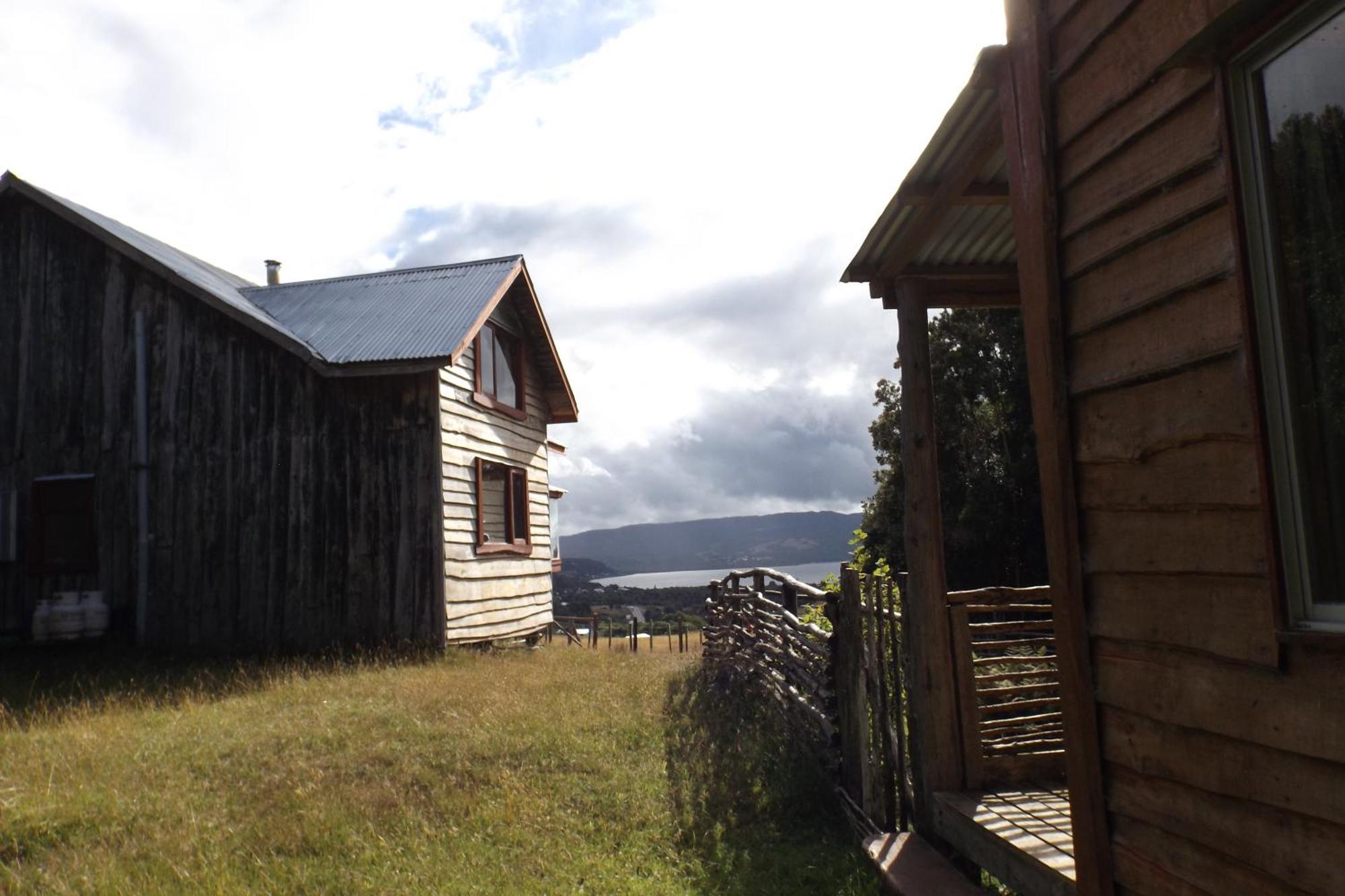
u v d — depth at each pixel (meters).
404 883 5.35
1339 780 2.49
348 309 15.79
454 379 14.53
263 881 5.34
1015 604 5.76
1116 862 3.51
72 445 14.86
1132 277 3.32
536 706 9.25
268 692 10.33
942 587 5.69
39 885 5.22
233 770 7.34
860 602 6.49
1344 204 2.46
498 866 5.64
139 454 14.55
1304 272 2.60
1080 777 3.68
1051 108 3.80
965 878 4.93
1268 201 2.70
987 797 5.37
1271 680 2.73
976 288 6.10
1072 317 3.71
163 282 14.86
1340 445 2.50
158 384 14.71
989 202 5.02
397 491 13.89
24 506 14.82
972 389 20.25
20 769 7.12
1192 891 3.08
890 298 6.11
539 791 6.91
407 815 6.35
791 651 8.83
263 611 14.02
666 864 5.80
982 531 19.12
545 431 19.20
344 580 13.87
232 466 14.37
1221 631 2.92
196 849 5.74
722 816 6.48
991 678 5.77
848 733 6.61
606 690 10.42
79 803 6.41
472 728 8.38
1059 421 3.74
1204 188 2.95
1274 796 2.72
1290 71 2.62
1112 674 3.50
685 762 7.57
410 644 13.43
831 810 6.62
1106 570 3.52
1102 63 3.43
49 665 12.70
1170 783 3.20
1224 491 2.90
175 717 9.02
